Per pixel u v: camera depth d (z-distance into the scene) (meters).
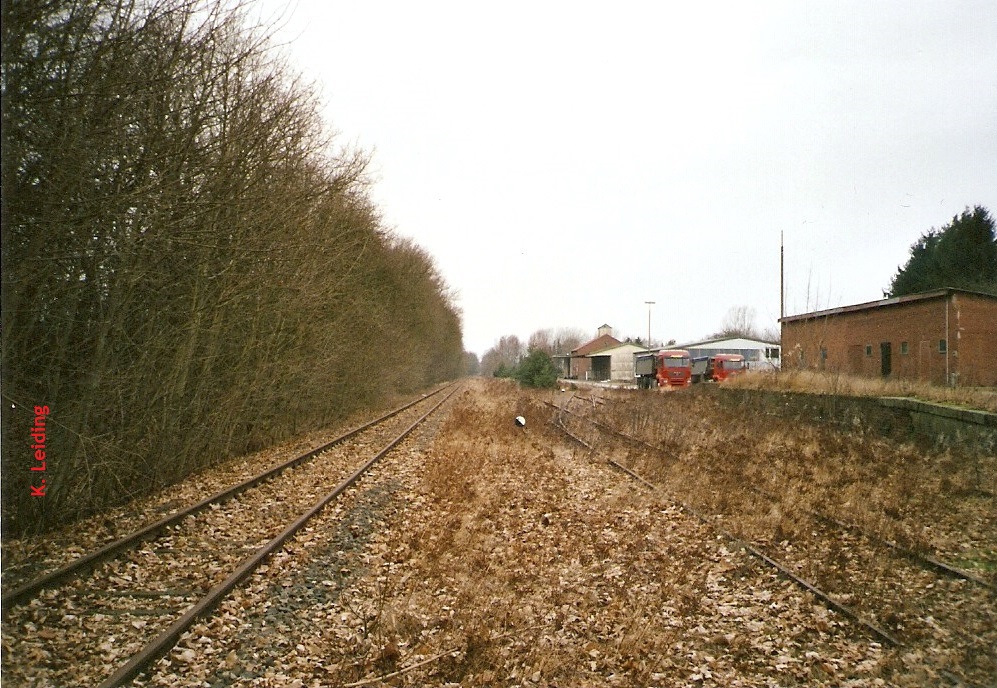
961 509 11.44
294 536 9.30
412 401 44.00
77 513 10.00
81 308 9.93
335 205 20.34
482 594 7.27
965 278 41.47
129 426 11.64
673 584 7.73
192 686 5.08
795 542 9.49
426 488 13.05
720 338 66.62
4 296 8.19
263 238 13.93
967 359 29.53
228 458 17.44
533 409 28.80
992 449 14.59
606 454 17.59
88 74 8.40
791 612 7.01
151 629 6.03
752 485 13.12
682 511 11.30
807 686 5.52
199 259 12.40
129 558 8.02
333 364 24.92
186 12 9.99
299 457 16.08
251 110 12.93
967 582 7.90
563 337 164.88
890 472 14.35
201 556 8.39
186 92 10.77
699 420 24.70
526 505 11.64
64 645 5.66
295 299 17.83
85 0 8.19
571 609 7.04
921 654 6.02
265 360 17.67
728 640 6.32
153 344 11.63
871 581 7.97
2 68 7.30
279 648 5.84
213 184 11.27
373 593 7.27
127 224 9.65
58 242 8.70
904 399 18.88
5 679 5.01
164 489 12.80
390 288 34.66
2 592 6.33
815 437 19.20
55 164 8.16
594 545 9.26
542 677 5.54
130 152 9.62
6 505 8.83
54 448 9.40
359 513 10.88
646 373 55.16
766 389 28.36
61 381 9.77
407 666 5.58
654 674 5.65
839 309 35.88
